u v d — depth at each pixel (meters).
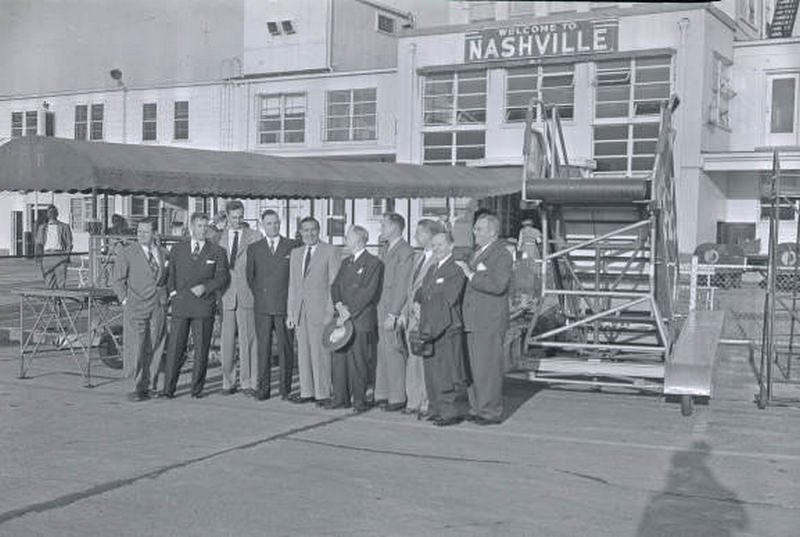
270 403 10.01
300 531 5.64
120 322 12.52
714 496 6.57
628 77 28.67
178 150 12.27
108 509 6.05
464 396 10.23
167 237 13.49
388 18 39.97
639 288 11.54
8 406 9.64
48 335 13.07
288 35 37.34
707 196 28.81
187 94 39.03
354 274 9.48
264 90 37.22
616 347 10.33
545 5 31.95
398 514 6.01
